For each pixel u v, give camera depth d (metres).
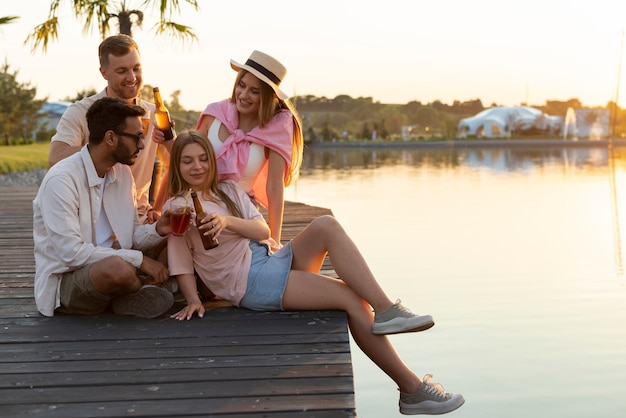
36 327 3.29
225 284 3.41
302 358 2.84
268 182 3.79
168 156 4.00
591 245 8.86
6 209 8.18
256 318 3.34
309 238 3.32
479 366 4.56
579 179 19.53
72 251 3.23
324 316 3.33
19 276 4.38
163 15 8.20
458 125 60.22
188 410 2.40
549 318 5.60
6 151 29.95
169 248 3.39
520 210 12.59
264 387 2.58
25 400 2.50
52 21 8.31
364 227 10.58
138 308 3.38
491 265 7.63
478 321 5.54
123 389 2.58
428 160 32.22
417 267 7.55
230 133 3.75
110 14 8.38
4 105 38.31
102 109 3.24
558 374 4.40
